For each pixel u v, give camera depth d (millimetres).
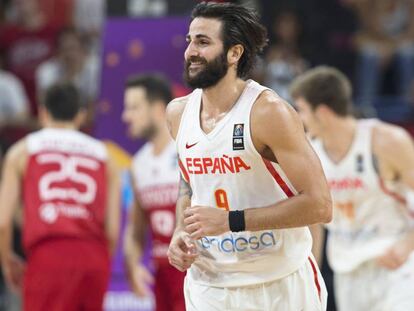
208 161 7777
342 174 10938
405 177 10680
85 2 21750
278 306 8094
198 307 8305
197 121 7891
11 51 21094
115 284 15234
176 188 12469
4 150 17094
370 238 11039
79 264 12141
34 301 12188
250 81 7805
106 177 12586
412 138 17875
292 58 19656
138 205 12953
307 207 7379
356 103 20016
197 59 7617
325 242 14492
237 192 7797
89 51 20484
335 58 20891
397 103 20016
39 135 12438
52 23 21797
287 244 8016
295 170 7410
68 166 12344
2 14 22391
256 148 7578
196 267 8367
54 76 20234
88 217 12305
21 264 12797
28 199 12258
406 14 20984
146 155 12750
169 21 15961
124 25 16109
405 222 11039
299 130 7496
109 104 15906
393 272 10969
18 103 20172
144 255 15055
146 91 12500
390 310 10875
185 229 7793
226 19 7621
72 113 12516
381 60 20922
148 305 15094
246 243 7965
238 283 8109
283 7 20984
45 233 12117
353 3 21078
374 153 10781
